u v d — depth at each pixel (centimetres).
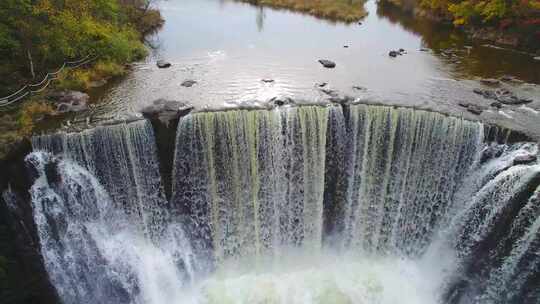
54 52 2639
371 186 2405
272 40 3812
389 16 5225
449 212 2334
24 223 1981
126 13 3834
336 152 2338
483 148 2222
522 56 3506
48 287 2073
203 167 2214
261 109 2223
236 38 3847
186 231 2327
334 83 2791
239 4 5522
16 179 1941
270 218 2383
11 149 1917
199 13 4847
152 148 2158
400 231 2439
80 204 2089
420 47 3738
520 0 3609
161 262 2247
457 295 2177
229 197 2298
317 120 2256
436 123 2264
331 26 4484
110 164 2091
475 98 2620
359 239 2495
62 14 2620
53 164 1998
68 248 2081
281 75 2906
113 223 2184
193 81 2714
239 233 2377
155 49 3450
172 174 2216
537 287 1909
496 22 4028
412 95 2625
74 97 2333
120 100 2419
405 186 2367
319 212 2419
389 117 2295
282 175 2308
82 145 2017
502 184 2019
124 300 2212
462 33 4294
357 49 3616
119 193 2158
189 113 2166
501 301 2042
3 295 1867
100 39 2852
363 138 2334
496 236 2052
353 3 5544
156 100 2328
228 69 2997
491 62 3350
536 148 2100
